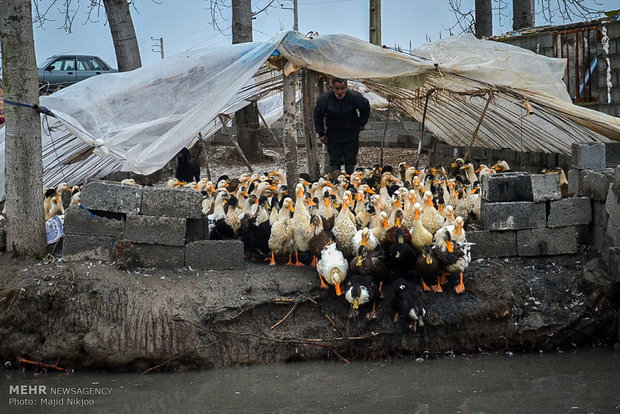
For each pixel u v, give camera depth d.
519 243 10.20
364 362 9.16
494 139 16.33
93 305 9.02
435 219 9.84
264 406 7.90
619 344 9.38
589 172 10.35
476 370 8.77
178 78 12.03
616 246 9.41
